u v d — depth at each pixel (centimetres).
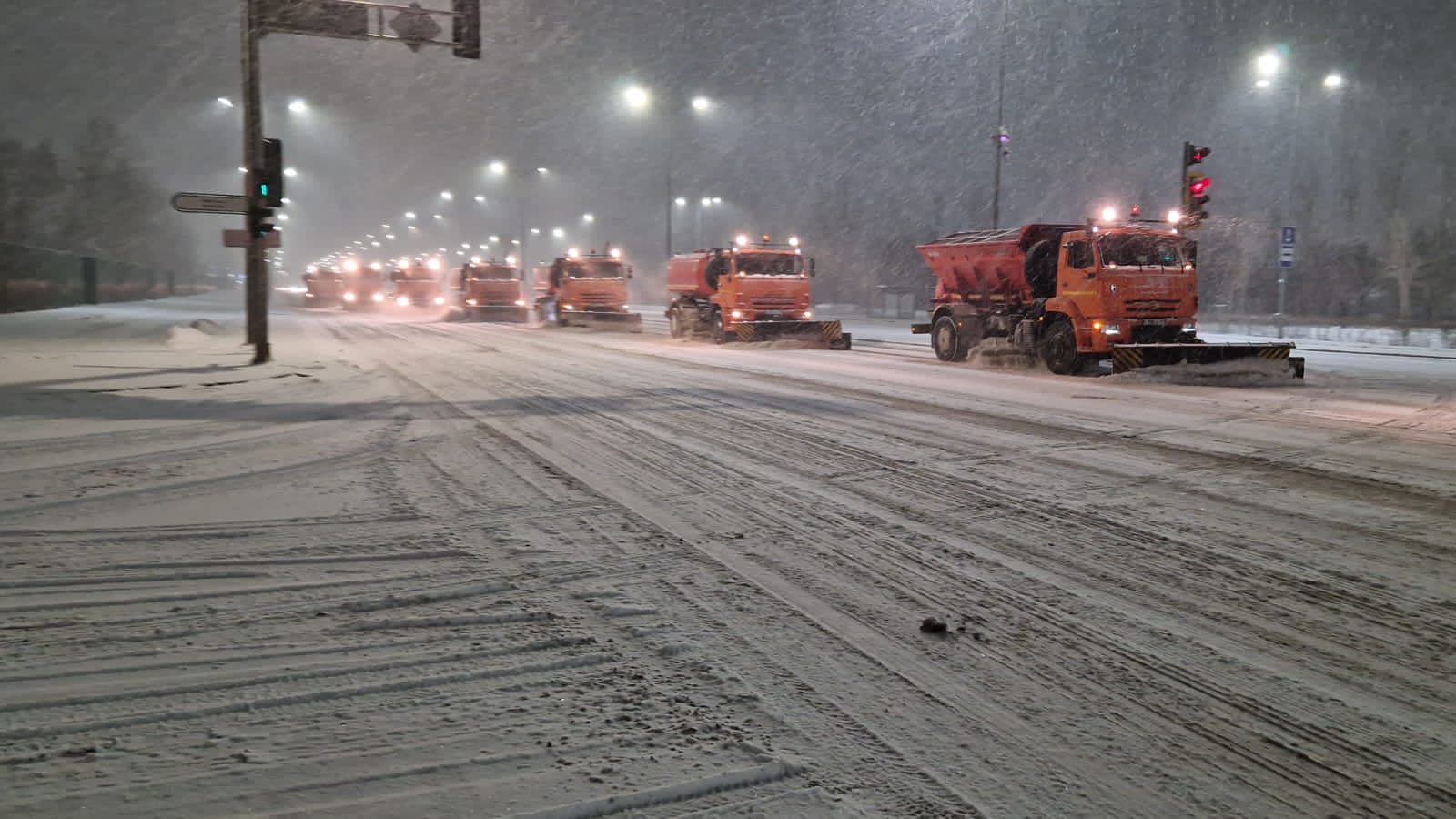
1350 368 1853
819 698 364
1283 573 521
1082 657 407
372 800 284
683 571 526
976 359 1897
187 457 855
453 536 595
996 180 2912
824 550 568
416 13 1708
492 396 1338
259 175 1692
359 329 3198
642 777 300
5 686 364
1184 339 1714
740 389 1428
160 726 332
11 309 3344
